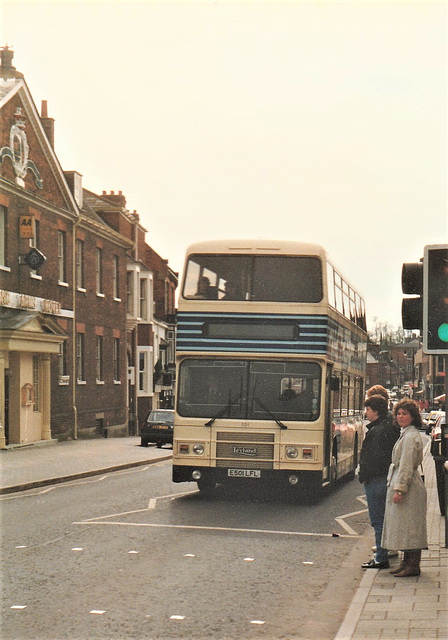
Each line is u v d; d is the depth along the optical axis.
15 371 29.41
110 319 40.84
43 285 32.25
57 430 33.78
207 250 15.52
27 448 29.27
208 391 15.20
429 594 7.76
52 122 35.00
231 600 7.91
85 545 10.70
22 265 30.28
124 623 6.99
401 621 6.71
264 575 9.12
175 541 11.12
